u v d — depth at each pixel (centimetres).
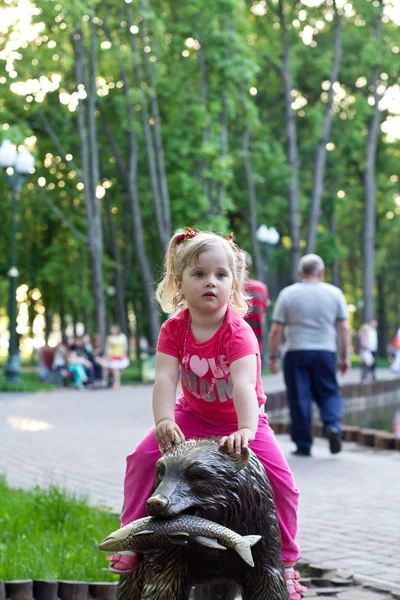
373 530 650
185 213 3419
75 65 3309
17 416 1642
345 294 6469
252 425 318
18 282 4072
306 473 932
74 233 3347
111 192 4128
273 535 316
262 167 4081
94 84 3319
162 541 284
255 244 3978
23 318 5481
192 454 300
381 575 525
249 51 3538
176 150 3509
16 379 2630
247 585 316
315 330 1051
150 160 3481
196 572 311
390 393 2483
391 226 5100
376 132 4525
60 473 928
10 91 3189
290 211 4075
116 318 4750
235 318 337
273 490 349
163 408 332
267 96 4550
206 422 351
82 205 3822
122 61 3372
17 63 3148
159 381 338
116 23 3494
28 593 473
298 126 4591
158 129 3472
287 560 351
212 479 297
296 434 1069
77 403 2012
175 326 342
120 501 759
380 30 4459
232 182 4175
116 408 1853
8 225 3859
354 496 793
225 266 329
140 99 3338
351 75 4491
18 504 666
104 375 2828
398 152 4934
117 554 345
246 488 305
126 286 4488
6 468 963
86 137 3591
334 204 4600
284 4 4153
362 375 3064
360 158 4700
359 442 1213
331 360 1052
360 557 569
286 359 1066
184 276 331
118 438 1264
